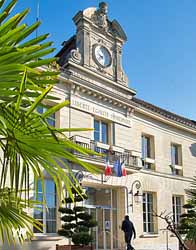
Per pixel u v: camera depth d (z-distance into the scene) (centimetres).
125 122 2388
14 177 301
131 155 2322
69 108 2025
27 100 255
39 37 262
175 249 2500
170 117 2773
